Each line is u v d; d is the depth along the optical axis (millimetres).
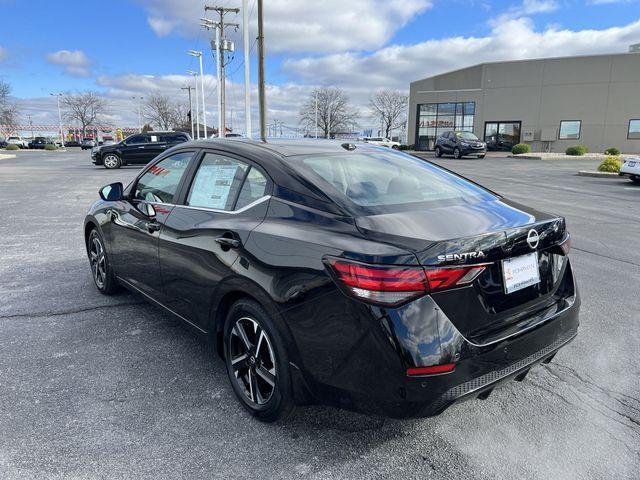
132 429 2693
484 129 39938
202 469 2387
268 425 2748
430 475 2363
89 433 2650
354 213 2502
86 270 5672
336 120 77500
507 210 2812
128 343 3754
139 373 3309
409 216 2508
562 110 37344
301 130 79875
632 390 3146
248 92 26734
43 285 5102
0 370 3316
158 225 3516
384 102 74062
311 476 2350
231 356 2938
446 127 41531
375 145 3787
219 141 3471
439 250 2168
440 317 2178
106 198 4121
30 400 2955
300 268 2404
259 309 2639
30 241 7188
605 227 8539
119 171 21953
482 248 2277
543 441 2627
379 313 2143
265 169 2939
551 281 2756
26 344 3717
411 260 2131
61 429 2678
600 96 36219
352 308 2209
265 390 2775
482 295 2326
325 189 2682
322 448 2557
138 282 3979
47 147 66312
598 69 35938
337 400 2355
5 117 66812
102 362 3451
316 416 2830
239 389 2891
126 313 4344
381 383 2191
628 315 4398
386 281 2121
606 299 4820
